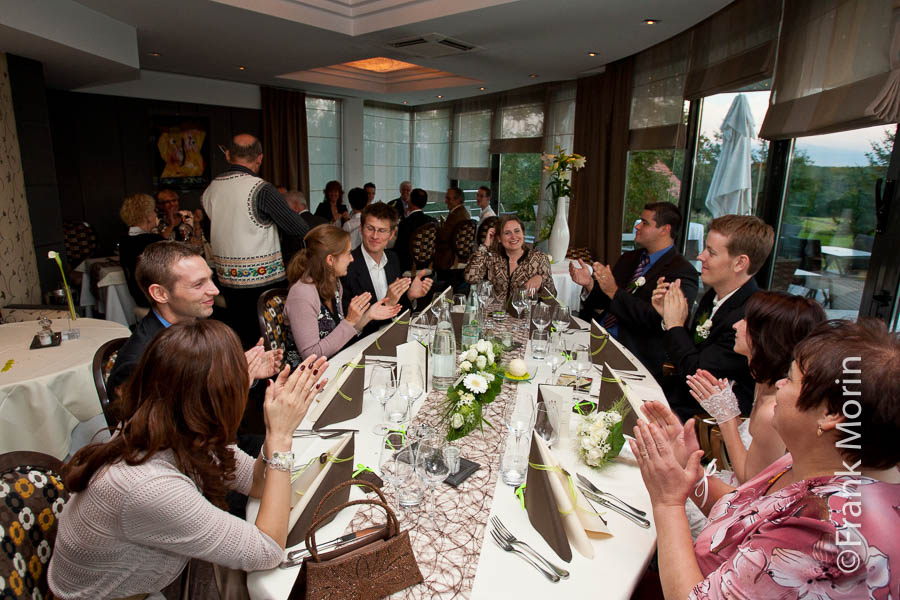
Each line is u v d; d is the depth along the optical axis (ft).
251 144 10.66
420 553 3.45
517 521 3.80
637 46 15.12
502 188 25.82
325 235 7.36
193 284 5.52
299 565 3.39
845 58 8.16
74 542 3.13
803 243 10.19
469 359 5.10
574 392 5.95
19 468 3.50
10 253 11.93
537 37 14.23
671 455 3.19
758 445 4.35
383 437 4.89
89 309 15.25
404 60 17.61
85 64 13.47
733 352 6.28
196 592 3.53
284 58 17.80
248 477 4.08
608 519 3.85
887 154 8.07
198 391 3.18
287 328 8.25
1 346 8.00
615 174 18.33
